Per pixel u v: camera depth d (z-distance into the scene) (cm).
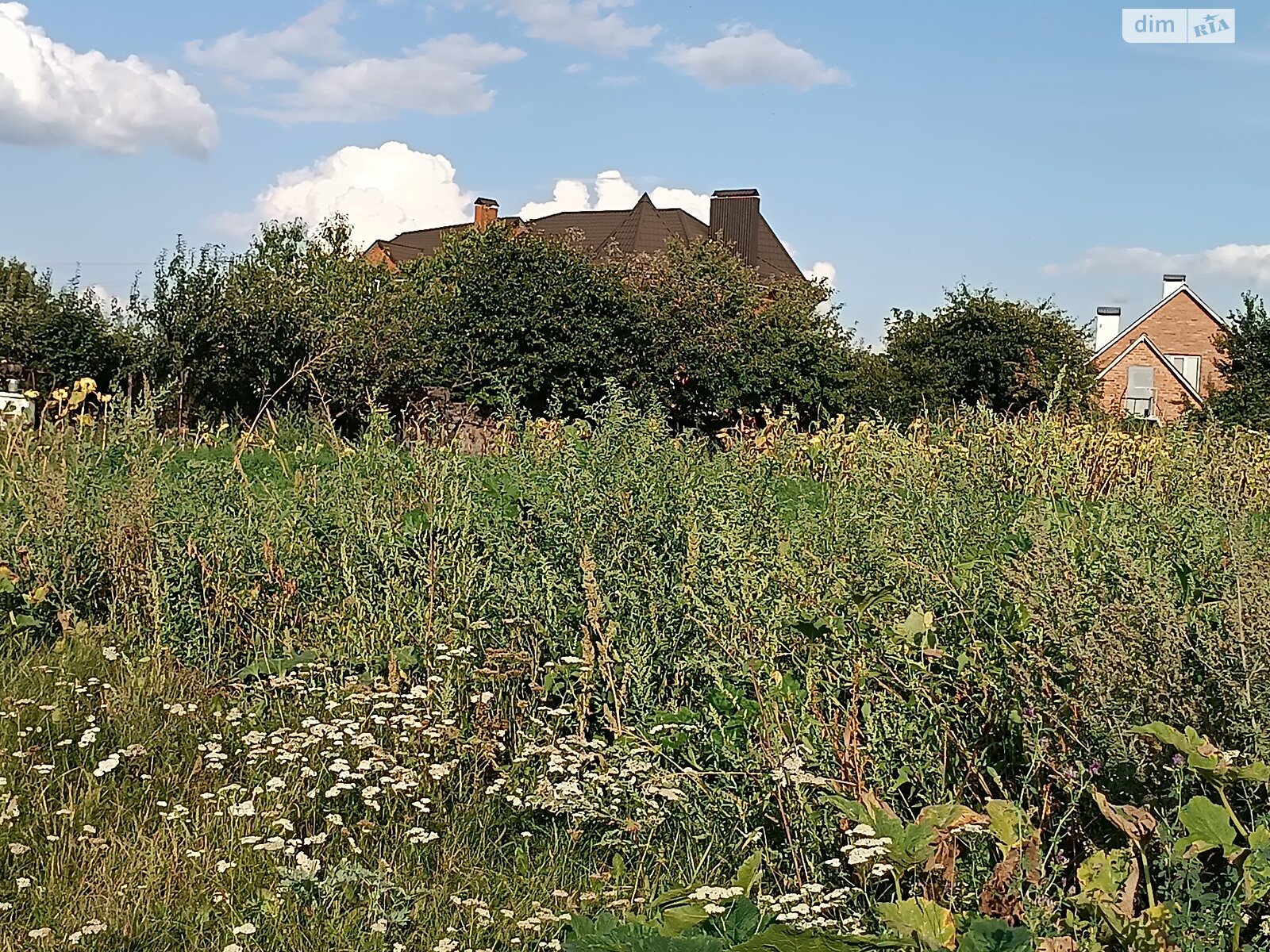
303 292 2331
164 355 2270
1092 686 307
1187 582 365
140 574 562
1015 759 336
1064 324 3238
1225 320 3900
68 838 349
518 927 315
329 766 404
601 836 377
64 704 459
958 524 512
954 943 259
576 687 441
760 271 5188
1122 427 1081
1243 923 253
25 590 572
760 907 298
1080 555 397
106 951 297
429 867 354
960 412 917
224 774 412
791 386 3020
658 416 643
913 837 290
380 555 521
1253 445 816
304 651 499
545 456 665
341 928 309
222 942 304
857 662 361
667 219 5450
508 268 2772
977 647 351
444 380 2444
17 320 2986
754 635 388
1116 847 294
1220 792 276
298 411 1345
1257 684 289
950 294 3316
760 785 356
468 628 485
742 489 588
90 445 720
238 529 564
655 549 485
